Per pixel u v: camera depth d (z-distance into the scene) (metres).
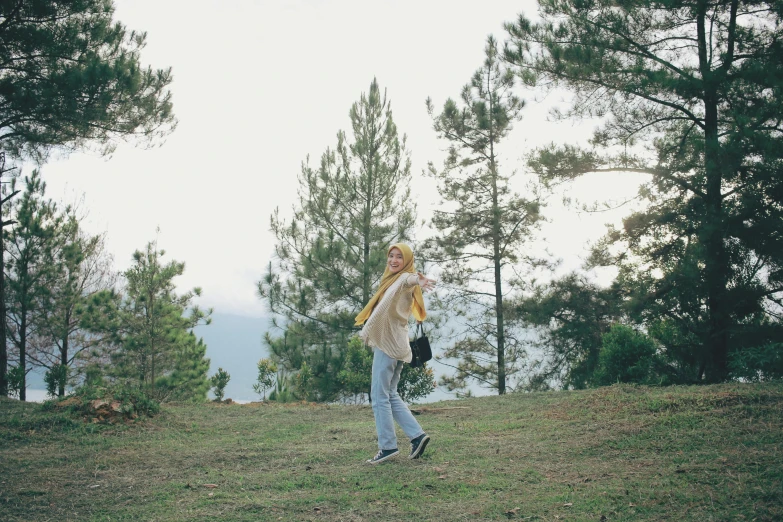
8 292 20.42
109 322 18.25
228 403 11.14
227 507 4.24
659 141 14.79
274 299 20.23
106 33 13.48
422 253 22.91
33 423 7.28
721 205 13.27
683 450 5.22
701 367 14.06
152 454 6.07
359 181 21.41
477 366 23.08
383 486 4.65
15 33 12.25
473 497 4.33
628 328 10.70
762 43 12.88
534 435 6.41
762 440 5.22
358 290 20.48
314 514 4.06
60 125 13.16
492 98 22.50
